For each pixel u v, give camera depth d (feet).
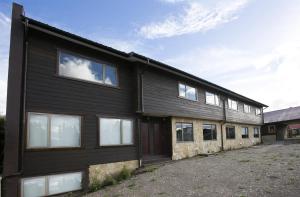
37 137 30.99
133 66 45.27
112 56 41.83
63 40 35.22
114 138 40.37
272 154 52.65
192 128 58.59
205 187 30.09
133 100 44.37
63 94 34.30
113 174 39.11
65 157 33.42
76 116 35.47
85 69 37.70
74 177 34.17
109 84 40.88
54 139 32.65
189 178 34.71
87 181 35.37
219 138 69.36
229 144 74.38
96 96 38.52
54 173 31.99
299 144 72.54
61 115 33.73
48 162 31.60
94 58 39.06
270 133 119.24
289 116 120.16
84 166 35.42
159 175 37.42
